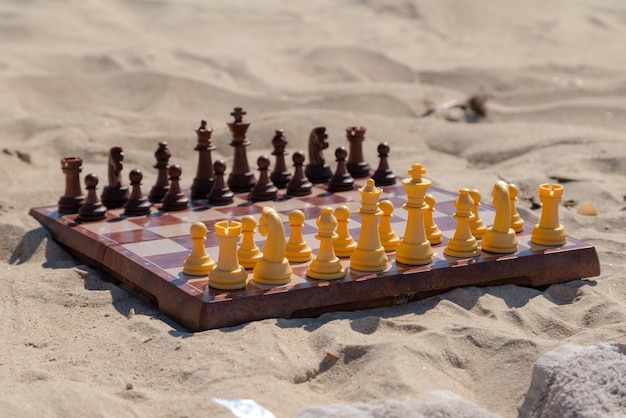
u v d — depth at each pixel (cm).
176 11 1540
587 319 423
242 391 344
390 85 1068
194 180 598
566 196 668
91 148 809
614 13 1612
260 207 565
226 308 403
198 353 378
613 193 673
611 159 755
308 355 379
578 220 593
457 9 1566
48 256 520
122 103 973
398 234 504
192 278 432
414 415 308
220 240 414
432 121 899
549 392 338
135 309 441
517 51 1308
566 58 1252
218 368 362
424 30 1461
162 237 500
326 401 345
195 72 1080
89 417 329
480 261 453
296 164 596
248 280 429
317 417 317
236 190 607
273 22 1480
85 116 901
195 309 404
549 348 372
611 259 510
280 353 376
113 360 384
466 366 372
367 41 1354
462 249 459
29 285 473
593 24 1516
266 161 580
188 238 499
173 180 562
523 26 1484
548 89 1058
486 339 385
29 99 966
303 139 838
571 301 452
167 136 845
